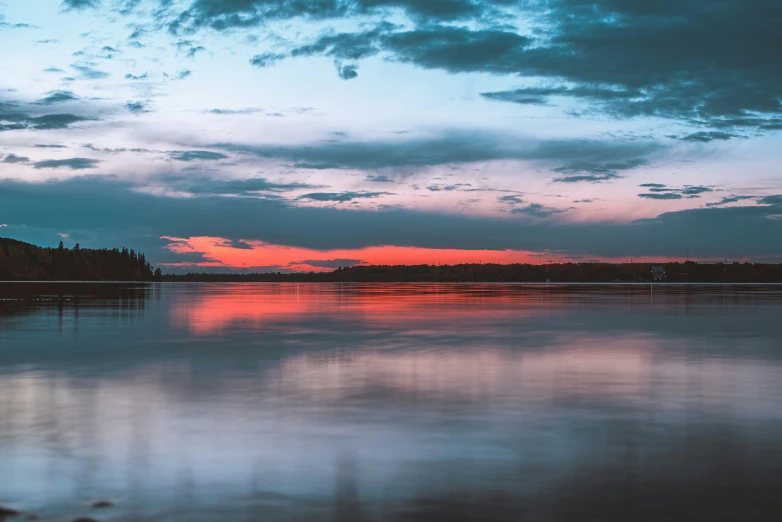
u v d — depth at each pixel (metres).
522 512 8.08
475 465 10.00
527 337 29.95
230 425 12.59
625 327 35.53
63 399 15.08
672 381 17.70
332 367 20.31
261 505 8.34
